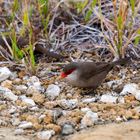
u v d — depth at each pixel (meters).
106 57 13.18
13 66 12.87
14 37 12.95
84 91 11.88
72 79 11.76
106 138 9.79
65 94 11.73
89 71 11.63
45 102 11.33
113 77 12.40
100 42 13.55
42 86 12.03
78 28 14.05
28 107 11.08
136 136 9.88
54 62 13.16
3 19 14.41
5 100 11.41
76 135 10.02
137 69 12.70
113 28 13.18
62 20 14.40
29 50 13.16
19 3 14.21
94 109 10.87
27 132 10.18
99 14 13.16
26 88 11.93
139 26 13.57
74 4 14.51
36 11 14.32
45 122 10.49
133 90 11.55
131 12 13.57
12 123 10.52
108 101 11.23
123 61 12.07
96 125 10.35
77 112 10.71
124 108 10.95
